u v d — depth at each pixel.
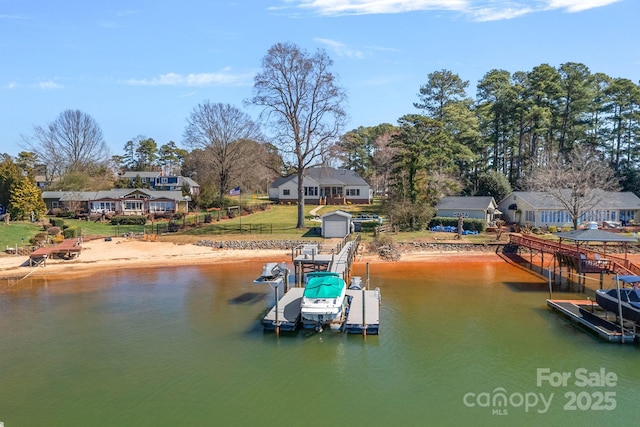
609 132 75.69
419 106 79.81
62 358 20.92
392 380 18.72
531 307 28.38
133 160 141.25
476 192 73.44
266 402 17.02
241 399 17.23
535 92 72.69
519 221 60.03
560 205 55.06
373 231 54.53
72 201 68.62
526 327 24.66
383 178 92.88
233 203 79.00
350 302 27.44
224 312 27.72
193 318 26.56
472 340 22.81
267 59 52.31
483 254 45.97
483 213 56.38
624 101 73.44
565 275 37.47
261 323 25.53
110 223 62.34
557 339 22.88
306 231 54.28
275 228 56.50
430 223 57.28
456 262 43.16
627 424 15.58
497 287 33.62
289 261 44.06
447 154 70.94
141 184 95.56
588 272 31.72
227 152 83.25
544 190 57.12
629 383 18.38
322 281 25.70
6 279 36.84
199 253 46.69
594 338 22.97
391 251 45.19
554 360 20.48
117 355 21.25
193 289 33.53
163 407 16.66
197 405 16.80
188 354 21.33
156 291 32.97
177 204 73.00
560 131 76.44
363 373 19.34
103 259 43.84
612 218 57.47
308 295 24.62
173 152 142.00
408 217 56.12
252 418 15.96
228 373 19.38
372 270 39.81
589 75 74.69
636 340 22.28
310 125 54.31
